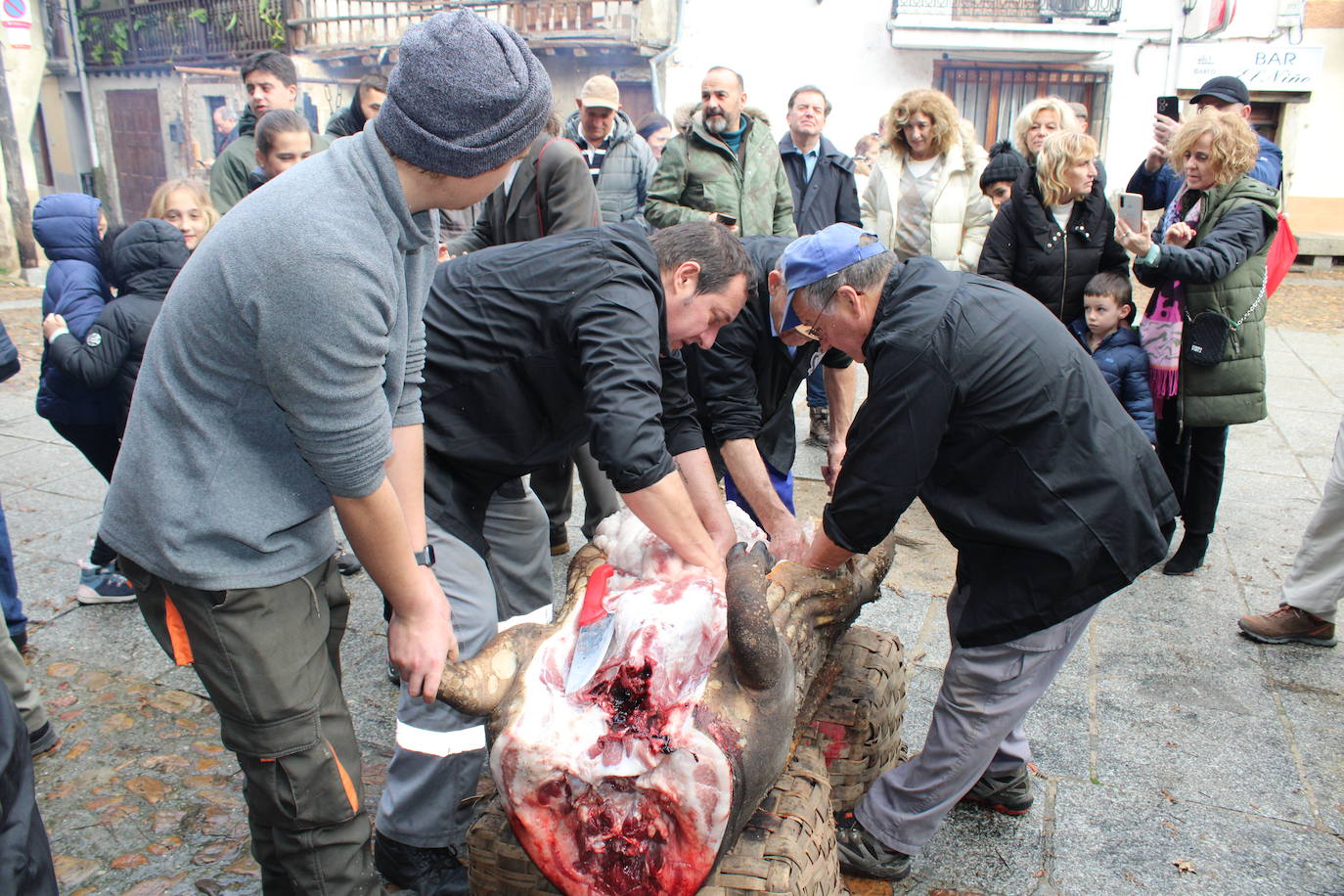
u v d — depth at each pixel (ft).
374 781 9.61
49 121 75.20
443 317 7.70
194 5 64.80
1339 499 11.60
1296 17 49.08
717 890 6.27
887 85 52.29
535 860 6.17
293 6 60.59
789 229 18.13
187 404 5.66
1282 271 13.78
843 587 7.95
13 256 42.32
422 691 6.29
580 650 6.62
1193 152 13.61
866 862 8.25
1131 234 13.12
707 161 17.12
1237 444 20.13
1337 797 9.45
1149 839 8.86
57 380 12.27
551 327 7.52
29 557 14.35
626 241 7.72
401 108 5.29
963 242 19.27
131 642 12.12
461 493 8.20
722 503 8.98
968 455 7.29
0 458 18.38
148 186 72.49
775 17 51.83
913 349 6.94
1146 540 7.34
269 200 5.33
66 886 8.21
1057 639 7.59
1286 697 11.16
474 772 8.05
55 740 10.02
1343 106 50.31
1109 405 7.36
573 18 53.47
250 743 6.14
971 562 7.80
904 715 9.97
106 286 13.35
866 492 7.18
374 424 5.55
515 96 5.40
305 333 5.20
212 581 5.79
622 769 5.84
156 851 8.64
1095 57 51.34
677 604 6.84
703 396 9.84
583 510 16.52
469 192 5.69
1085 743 10.26
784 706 6.34
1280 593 13.69
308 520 6.16
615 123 20.58
